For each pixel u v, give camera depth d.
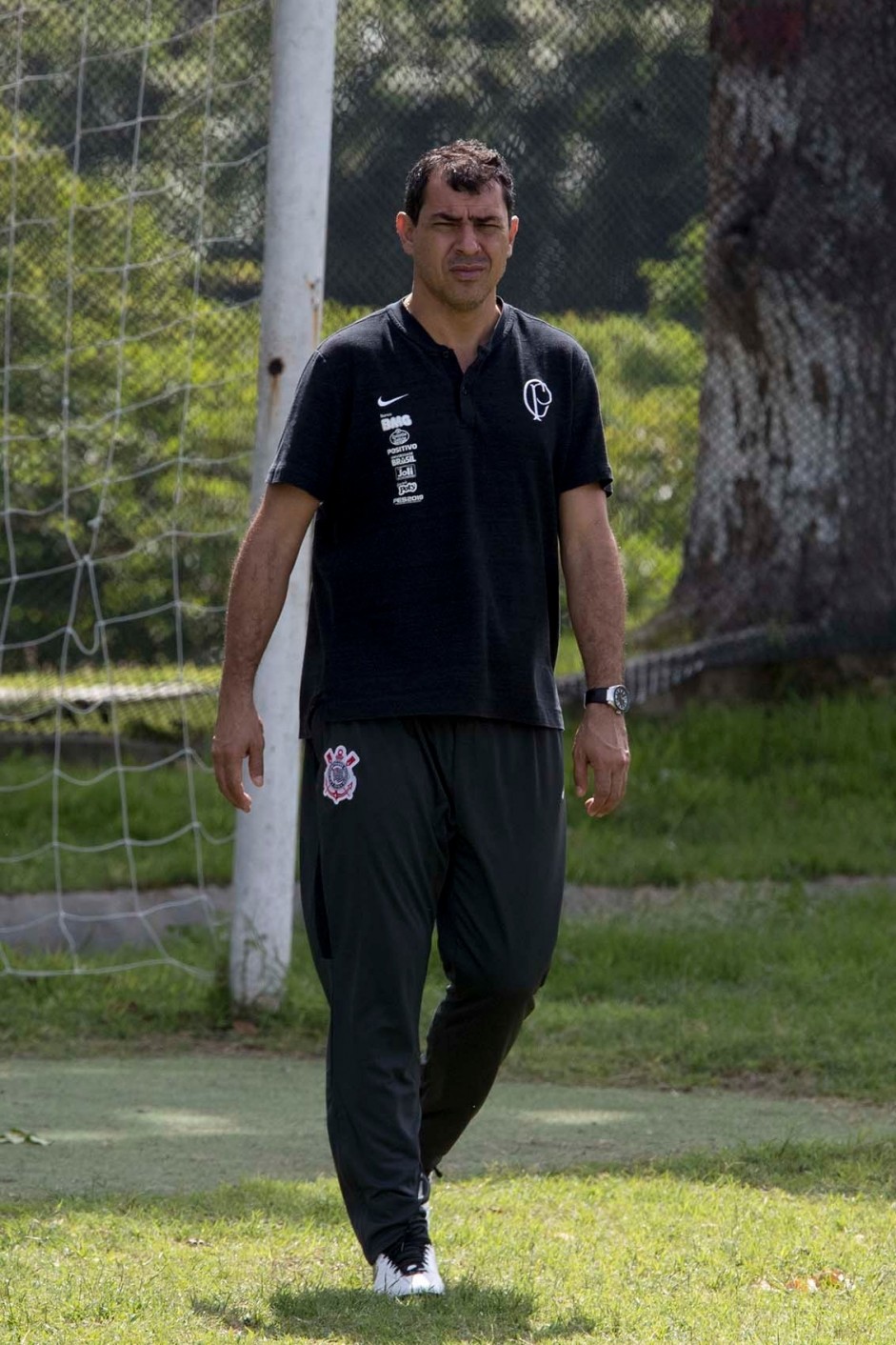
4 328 35.59
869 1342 11.61
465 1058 13.31
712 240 37.44
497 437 12.85
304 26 23.80
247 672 13.01
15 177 33.62
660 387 39.75
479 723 12.80
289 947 25.22
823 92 37.16
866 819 35.62
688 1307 12.44
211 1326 11.78
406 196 13.12
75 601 34.16
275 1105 20.34
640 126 36.28
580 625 13.23
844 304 38.41
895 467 38.56
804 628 38.91
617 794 13.17
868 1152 17.61
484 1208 15.47
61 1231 14.29
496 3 35.31
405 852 12.70
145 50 31.53
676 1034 23.84
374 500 12.84
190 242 34.25
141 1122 19.23
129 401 36.97
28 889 31.17
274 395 23.88
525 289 36.62
